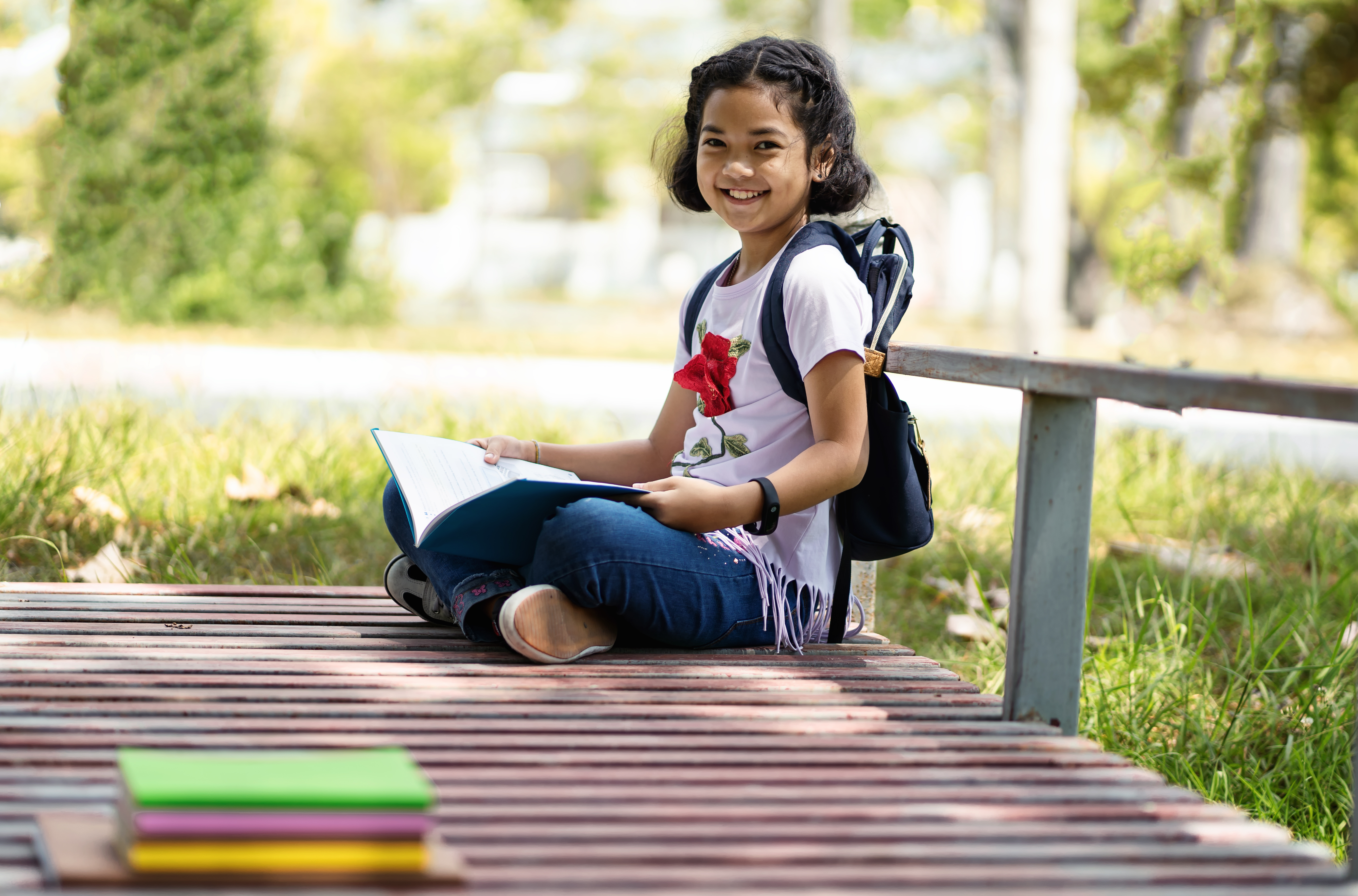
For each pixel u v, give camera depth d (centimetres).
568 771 175
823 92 247
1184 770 261
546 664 224
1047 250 901
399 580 251
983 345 1588
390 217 2505
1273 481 533
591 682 214
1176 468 542
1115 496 485
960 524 445
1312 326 1541
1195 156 834
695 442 249
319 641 234
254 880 133
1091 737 269
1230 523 465
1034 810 169
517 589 233
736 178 240
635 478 271
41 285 1214
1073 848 158
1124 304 859
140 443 463
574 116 2636
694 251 3164
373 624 251
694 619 230
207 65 1224
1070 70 905
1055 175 895
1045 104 888
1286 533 450
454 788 166
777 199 243
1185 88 845
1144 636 316
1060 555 203
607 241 3139
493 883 140
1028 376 200
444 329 1458
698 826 159
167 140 1221
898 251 247
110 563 335
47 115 1619
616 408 786
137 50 1198
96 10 1189
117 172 1207
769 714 202
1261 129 885
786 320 232
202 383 709
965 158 2853
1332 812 253
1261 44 839
